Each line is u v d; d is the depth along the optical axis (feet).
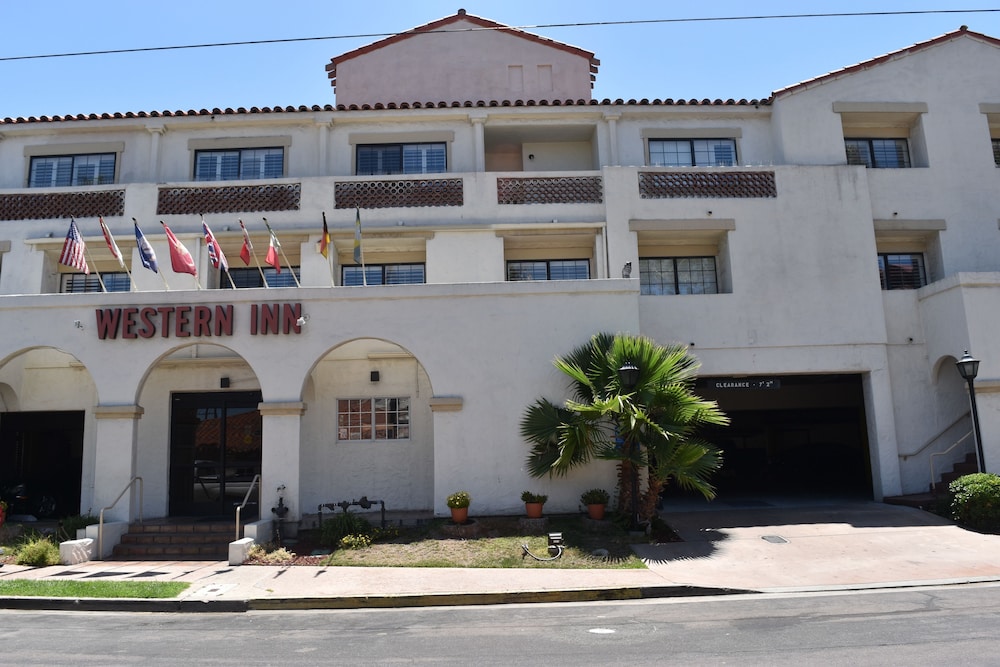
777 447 71.61
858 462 68.13
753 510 50.31
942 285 52.95
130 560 41.45
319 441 51.70
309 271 54.65
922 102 59.67
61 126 58.08
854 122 60.23
